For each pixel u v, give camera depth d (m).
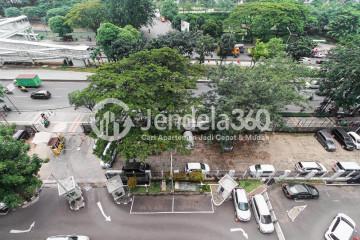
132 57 27.14
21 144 23.00
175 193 26.44
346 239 21.47
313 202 25.97
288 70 33.72
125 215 24.34
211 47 48.94
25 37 65.00
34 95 41.84
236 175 28.02
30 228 23.17
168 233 22.83
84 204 25.20
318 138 33.78
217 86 29.77
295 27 68.62
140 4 66.56
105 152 26.11
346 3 101.81
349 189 27.39
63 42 70.69
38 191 26.22
